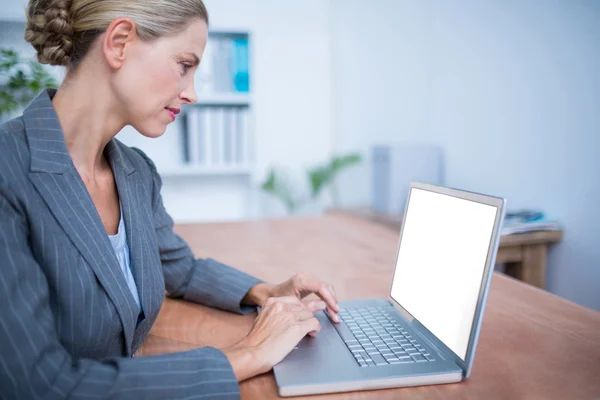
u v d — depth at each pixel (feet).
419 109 11.02
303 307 2.85
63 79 2.51
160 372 2.05
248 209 12.00
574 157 7.04
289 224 6.56
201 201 11.77
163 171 10.37
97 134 2.59
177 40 2.40
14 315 1.85
